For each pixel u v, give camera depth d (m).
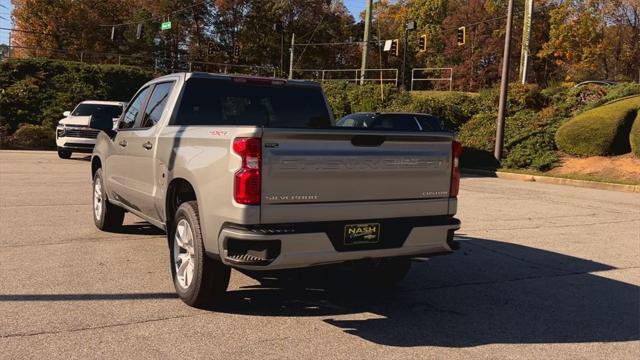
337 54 65.75
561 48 48.31
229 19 62.12
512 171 20.55
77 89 31.41
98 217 8.20
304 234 4.34
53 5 54.53
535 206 12.57
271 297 5.49
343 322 4.86
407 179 4.85
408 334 4.62
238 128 4.36
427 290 5.92
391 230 4.78
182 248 5.22
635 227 10.09
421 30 65.56
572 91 25.08
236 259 4.32
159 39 60.28
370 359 4.09
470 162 22.58
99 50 57.19
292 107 6.58
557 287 6.15
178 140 5.36
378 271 5.88
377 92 30.61
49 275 5.87
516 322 5.00
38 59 32.75
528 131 22.64
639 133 18.75
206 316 4.88
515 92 26.28
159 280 5.84
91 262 6.42
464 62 60.09
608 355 4.31
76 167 16.70
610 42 46.59
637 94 22.17
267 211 4.27
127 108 7.51
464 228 9.57
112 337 4.32
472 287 6.07
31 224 8.41
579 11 47.12
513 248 8.08
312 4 62.12
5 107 28.20
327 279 6.19
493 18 59.09
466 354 4.25
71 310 4.88
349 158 4.54
